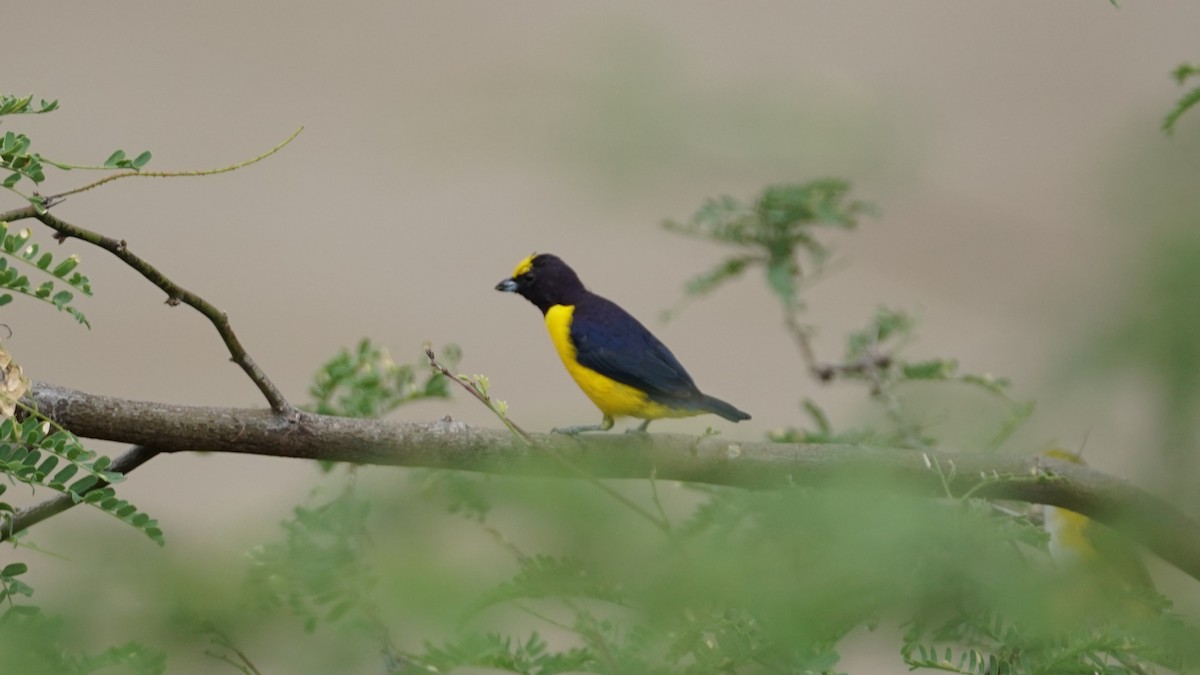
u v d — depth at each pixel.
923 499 3.58
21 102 5.07
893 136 6.39
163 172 5.51
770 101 6.19
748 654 4.02
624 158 5.86
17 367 5.32
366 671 4.51
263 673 4.23
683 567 3.48
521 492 3.60
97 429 6.38
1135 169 3.52
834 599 3.30
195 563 4.14
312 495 6.57
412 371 9.02
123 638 3.99
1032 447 4.20
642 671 4.17
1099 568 4.36
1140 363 3.27
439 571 3.36
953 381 7.01
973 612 3.63
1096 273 3.45
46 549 4.15
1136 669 4.68
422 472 7.09
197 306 6.17
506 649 4.58
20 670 3.75
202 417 6.55
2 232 5.18
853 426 7.51
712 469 7.13
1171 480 3.24
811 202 10.04
